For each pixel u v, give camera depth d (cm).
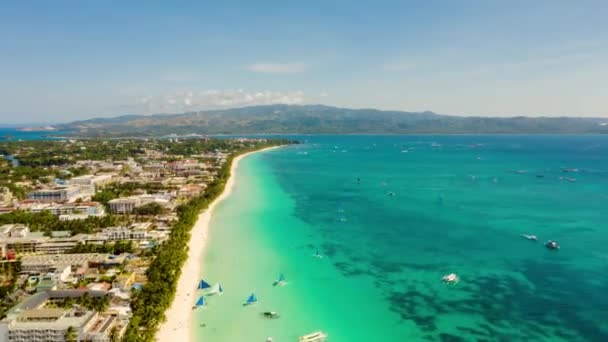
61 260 17600
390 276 17325
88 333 11688
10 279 16512
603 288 15850
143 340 11694
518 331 13000
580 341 12381
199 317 13800
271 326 13288
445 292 15788
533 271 17638
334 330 13112
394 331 13062
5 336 11438
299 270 17938
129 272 16988
